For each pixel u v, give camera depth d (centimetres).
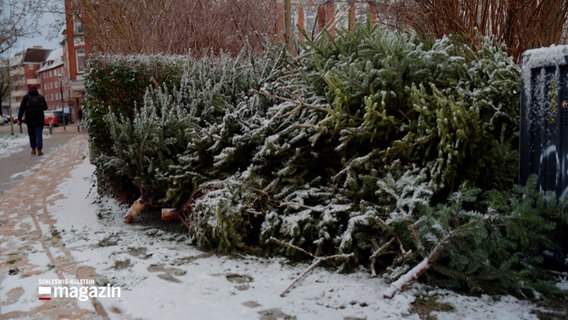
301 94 536
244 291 370
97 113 642
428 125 434
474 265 354
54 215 625
